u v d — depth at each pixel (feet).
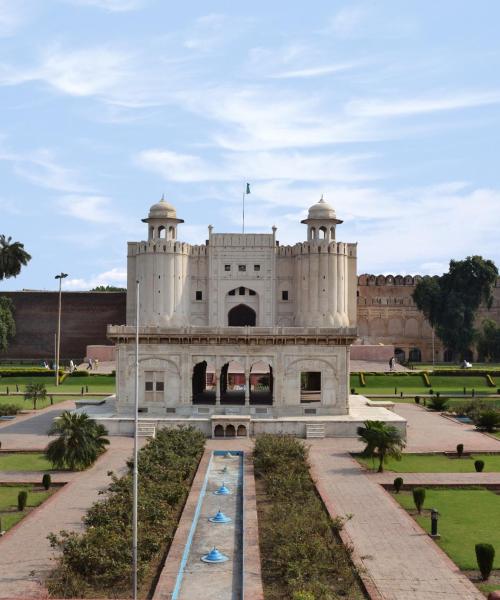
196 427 133.59
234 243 281.54
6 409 160.45
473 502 86.53
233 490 92.63
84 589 56.54
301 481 89.45
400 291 334.44
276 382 141.38
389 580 60.23
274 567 62.69
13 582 59.77
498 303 342.64
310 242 274.36
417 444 125.49
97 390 211.61
